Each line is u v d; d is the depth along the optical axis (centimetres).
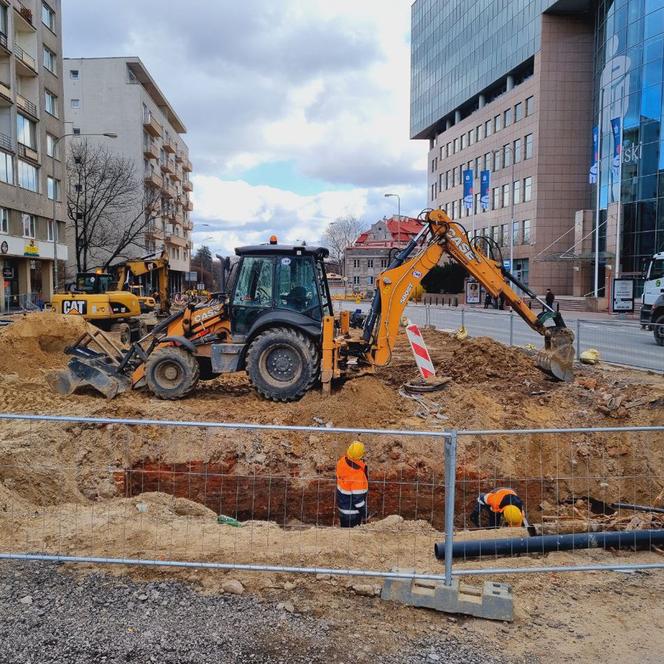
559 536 522
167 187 7306
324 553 514
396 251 1158
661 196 3781
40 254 3991
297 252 1048
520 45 5738
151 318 2439
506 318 2959
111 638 388
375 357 1069
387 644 388
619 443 912
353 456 675
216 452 860
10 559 492
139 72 6312
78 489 803
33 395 1037
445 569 443
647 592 464
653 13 3769
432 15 7994
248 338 1031
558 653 384
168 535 551
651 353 1609
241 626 402
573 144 5394
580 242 4847
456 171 7450
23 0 3856
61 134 4356
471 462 866
